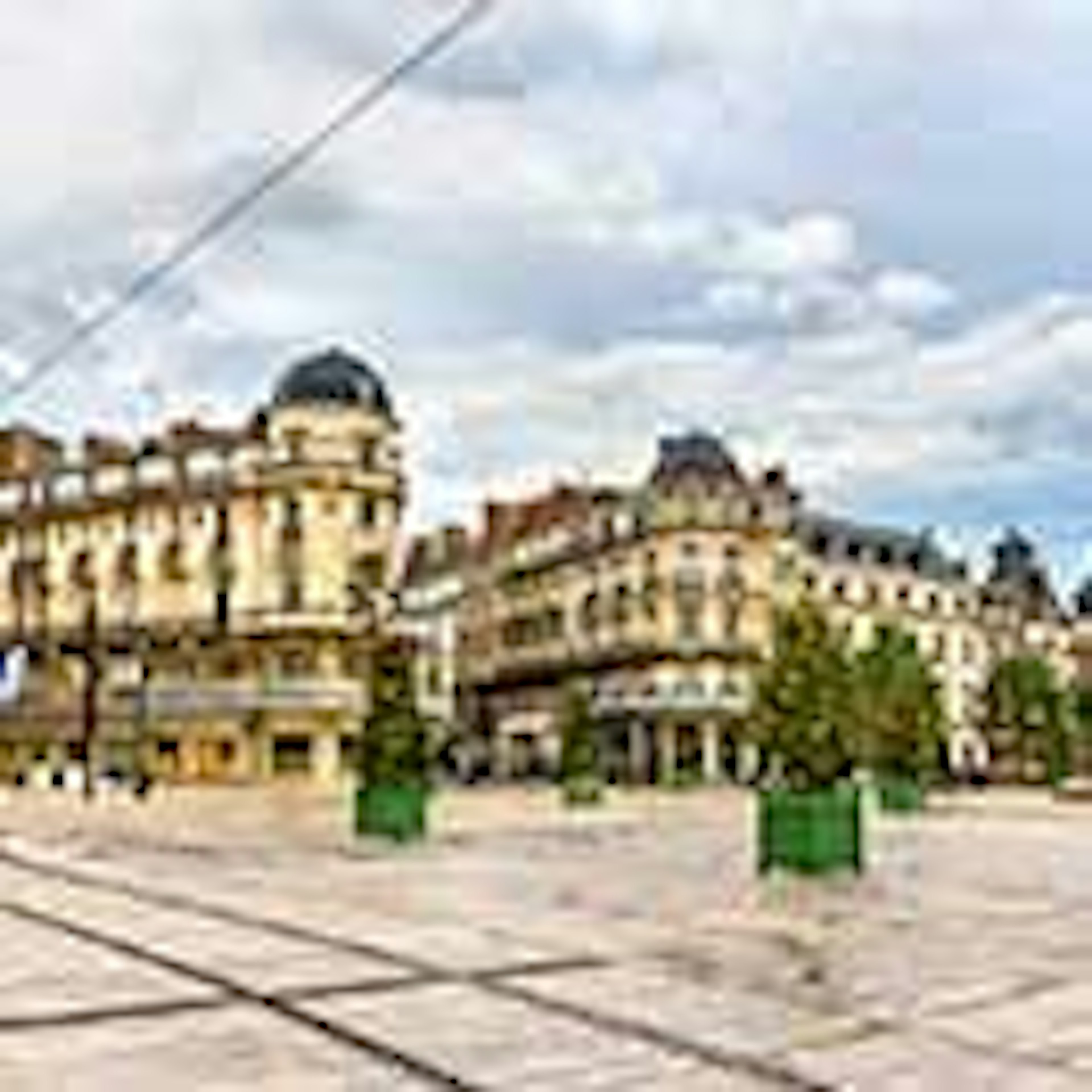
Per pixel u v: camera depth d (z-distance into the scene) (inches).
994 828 1242.6
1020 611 3565.5
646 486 2662.4
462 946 431.5
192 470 2358.5
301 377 2292.1
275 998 342.3
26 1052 285.3
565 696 2374.5
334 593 2213.3
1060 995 365.1
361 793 959.0
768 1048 297.1
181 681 2284.7
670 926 490.3
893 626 2731.3
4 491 2623.0
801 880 677.3
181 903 537.0
